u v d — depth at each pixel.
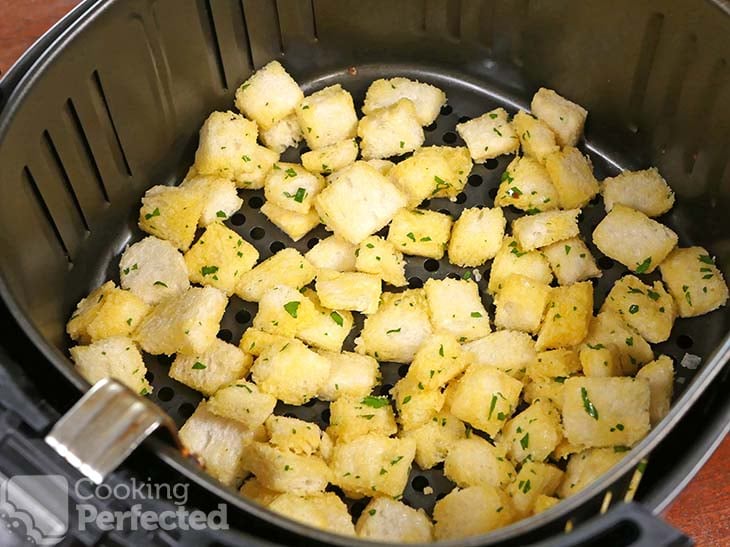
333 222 0.23
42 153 0.21
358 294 0.21
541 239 0.22
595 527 0.13
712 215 0.23
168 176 0.25
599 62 0.24
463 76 0.27
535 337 0.22
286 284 0.22
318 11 0.25
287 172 0.24
